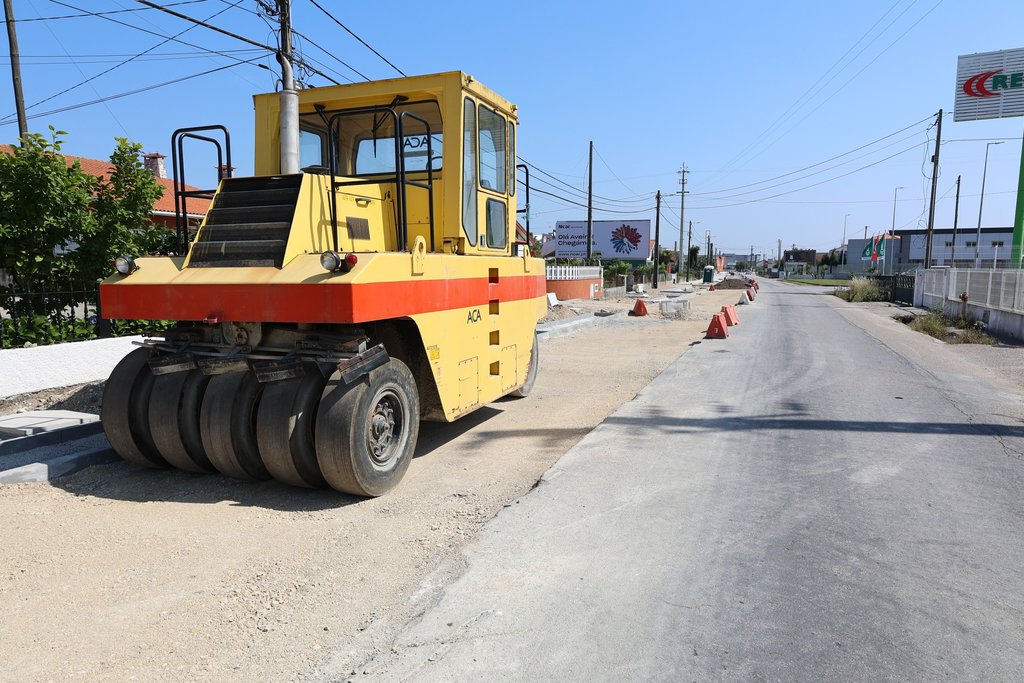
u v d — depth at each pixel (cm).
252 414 511
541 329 1591
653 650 309
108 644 315
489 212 706
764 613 342
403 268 505
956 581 378
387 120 656
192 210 1961
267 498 509
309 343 495
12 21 1260
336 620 338
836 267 11388
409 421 543
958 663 301
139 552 411
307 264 482
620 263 5700
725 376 1050
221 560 402
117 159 930
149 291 504
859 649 311
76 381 866
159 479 552
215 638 321
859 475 564
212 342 540
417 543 427
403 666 296
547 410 829
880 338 1639
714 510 480
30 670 295
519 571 385
